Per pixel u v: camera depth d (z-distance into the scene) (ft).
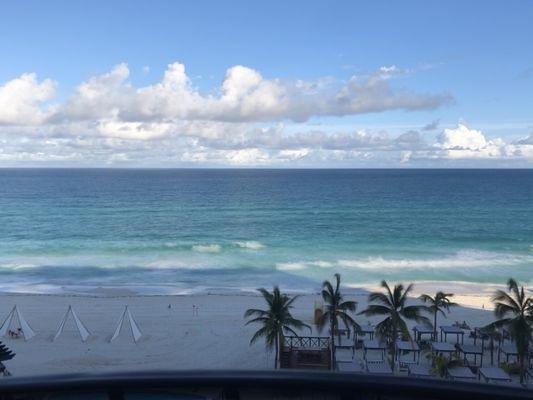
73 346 111.96
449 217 378.12
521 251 239.71
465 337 120.98
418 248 246.27
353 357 106.01
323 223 342.03
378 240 270.87
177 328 125.18
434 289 168.76
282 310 98.43
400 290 102.63
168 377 10.61
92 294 160.76
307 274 189.26
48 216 377.91
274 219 363.56
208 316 135.54
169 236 285.02
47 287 170.50
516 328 94.84
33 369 98.32
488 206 462.19
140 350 110.22
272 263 207.41
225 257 221.25
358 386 10.28
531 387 9.98
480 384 10.10
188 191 654.12
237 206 457.68
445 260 215.72
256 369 10.75
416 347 106.73
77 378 10.52
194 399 10.81
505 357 107.34
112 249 240.53
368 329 116.67
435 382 10.16
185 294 160.45
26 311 139.23
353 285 172.76
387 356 105.40
